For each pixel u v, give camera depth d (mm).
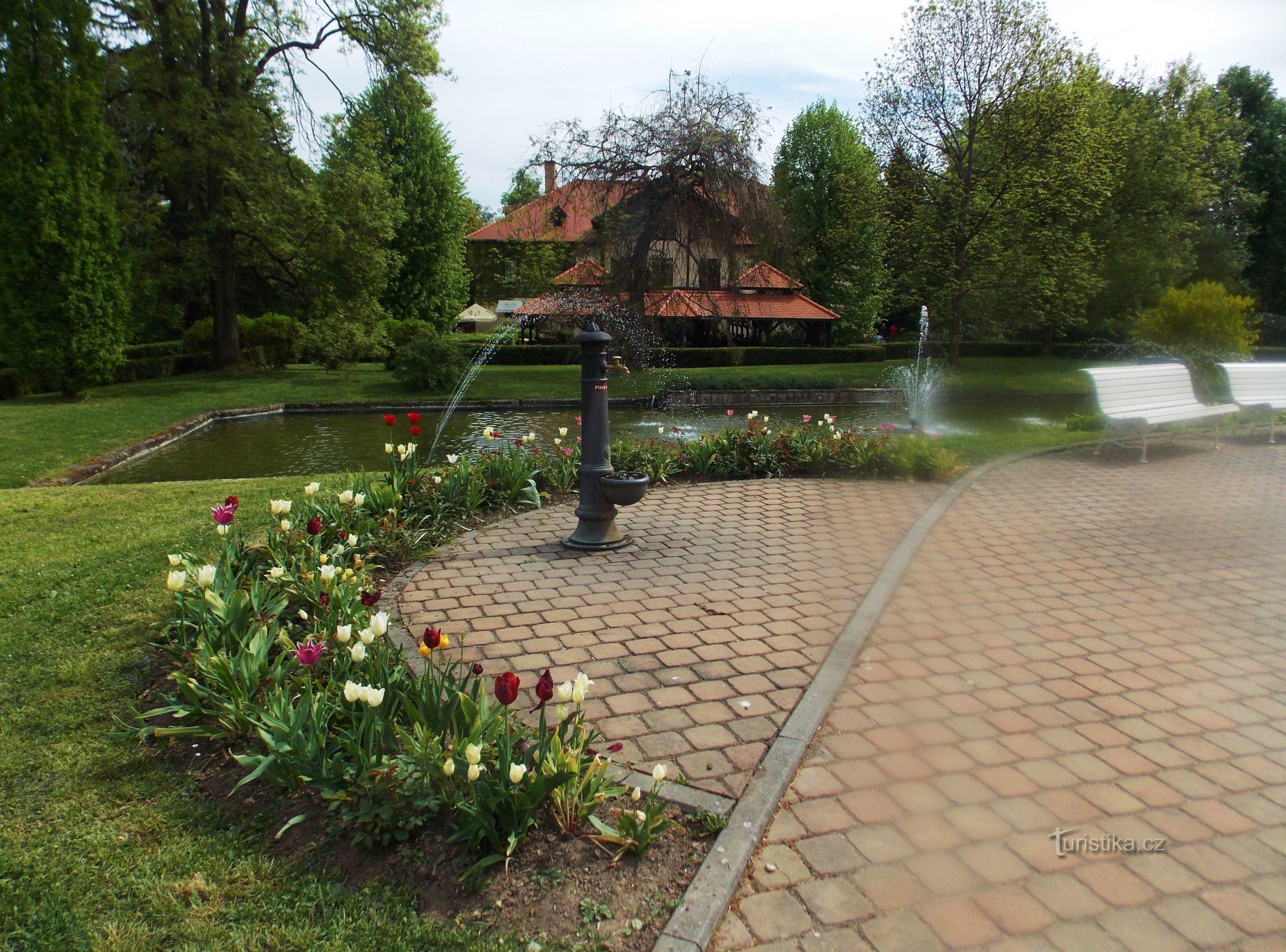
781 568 5176
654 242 23031
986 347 35344
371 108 36719
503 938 2082
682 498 7152
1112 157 25156
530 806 2395
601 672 3670
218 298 26312
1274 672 3635
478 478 6570
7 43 16047
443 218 38781
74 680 3523
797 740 3045
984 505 6688
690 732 3129
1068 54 23266
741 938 2113
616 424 17141
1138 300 29641
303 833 2521
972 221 24859
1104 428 9430
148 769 2883
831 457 8133
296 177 24141
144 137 23172
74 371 18203
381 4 23125
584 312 23531
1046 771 2881
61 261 17391
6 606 4375
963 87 23688
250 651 3119
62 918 2168
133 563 5066
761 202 21875
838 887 2301
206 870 2355
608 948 2047
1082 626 4184
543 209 23547
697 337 36469
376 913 2182
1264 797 2715
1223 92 35250
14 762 2924
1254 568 5023
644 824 2398
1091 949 2070
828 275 39906
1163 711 3301
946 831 2549
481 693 2797
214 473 12055
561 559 5367
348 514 5332
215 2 22969
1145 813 2637
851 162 38562
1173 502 6691
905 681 3592
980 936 2117
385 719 2836
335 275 25062
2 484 10586
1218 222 35062
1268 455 8547
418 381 22516
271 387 22641
